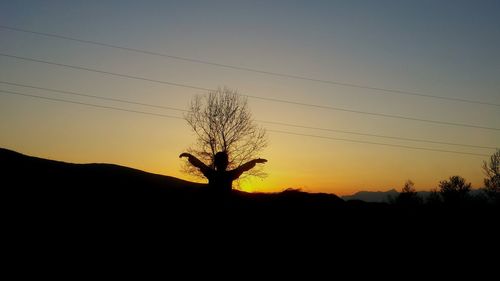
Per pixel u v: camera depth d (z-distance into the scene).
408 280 9.03
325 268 8.55
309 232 10.34
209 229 6.70
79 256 7.80
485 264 11.16
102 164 26.89
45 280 6.69
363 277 8.59
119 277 6.90
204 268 6.72
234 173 6.46
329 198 14.30
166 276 6.70
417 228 13.88
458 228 15.09
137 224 9.15
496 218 17.58
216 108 39.69
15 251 7.71
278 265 7.83
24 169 15.66
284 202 11.98
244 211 9.56
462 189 47.97
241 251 7.44
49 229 9.11
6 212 9.93
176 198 10.84
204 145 39.38
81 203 11.22
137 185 14.11
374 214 14.31
